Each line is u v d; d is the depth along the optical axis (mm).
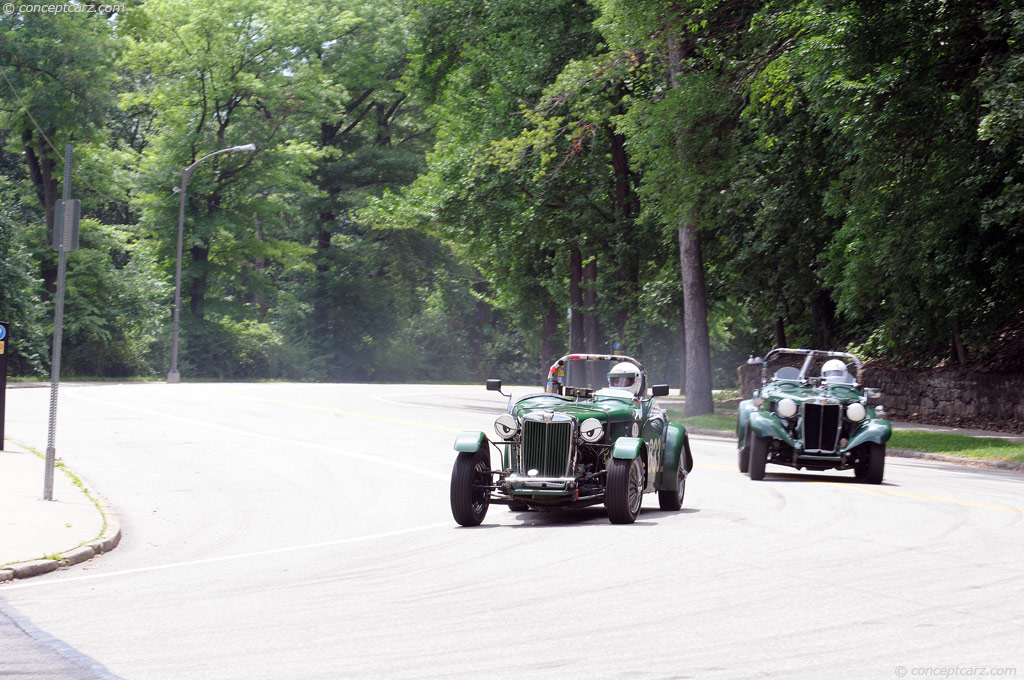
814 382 27516
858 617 11414
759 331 68312
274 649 10266
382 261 115312
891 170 36031
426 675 9312
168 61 96625
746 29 45281
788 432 25656
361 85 111125
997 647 10148
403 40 109875
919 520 18953
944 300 41625
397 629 11078
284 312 114938
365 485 24703
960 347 47156
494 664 9656
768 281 55531
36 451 28781
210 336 100750
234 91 98688
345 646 10375
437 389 78188
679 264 64062
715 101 43156
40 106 78562
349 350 121000
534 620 11414
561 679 9156
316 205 116125
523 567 14680
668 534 17438
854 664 9586
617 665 9586
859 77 34156
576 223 62719
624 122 45375
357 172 112438
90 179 85250
